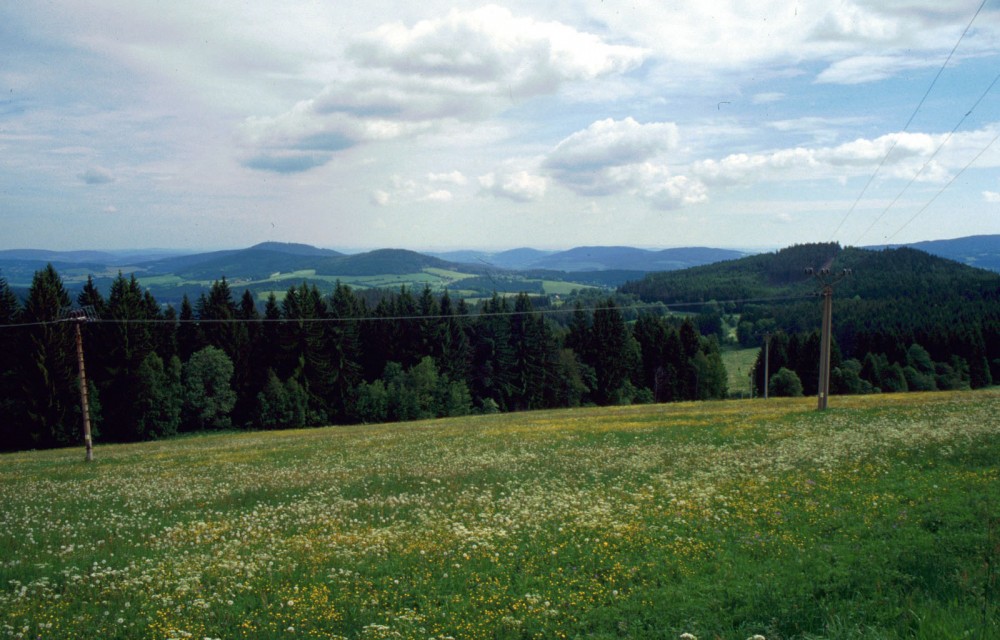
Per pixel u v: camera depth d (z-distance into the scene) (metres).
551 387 108.62
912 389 118.38
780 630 10.20
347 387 94.56
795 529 15.35
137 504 24.23
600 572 13.77
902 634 9.27
